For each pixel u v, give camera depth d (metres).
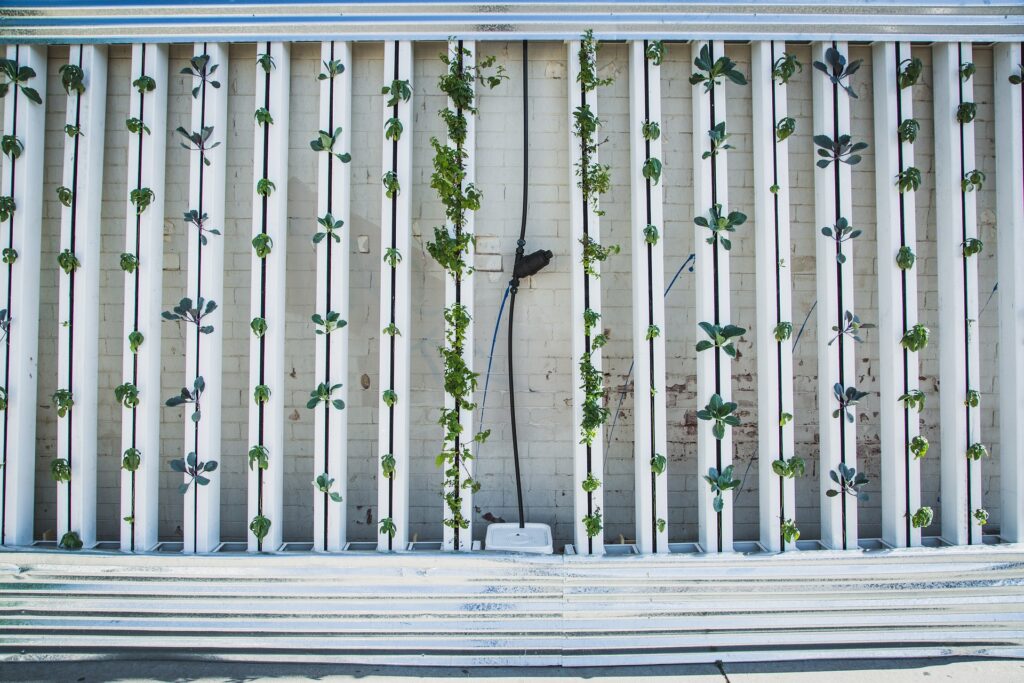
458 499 3.06
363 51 3.28
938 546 3.09
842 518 3.09
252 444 3.07
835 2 3.07
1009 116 3.15
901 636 2.99
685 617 2.97
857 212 3.34
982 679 2.83
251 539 3.06
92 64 3.13
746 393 3.35
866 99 3.31
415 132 3.28
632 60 3.10
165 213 3.30
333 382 3.09
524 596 2.96
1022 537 3.11
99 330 3.31
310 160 3.30
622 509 3.32
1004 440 3.19
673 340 3.35
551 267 3.30
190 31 3.09
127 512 3.07
